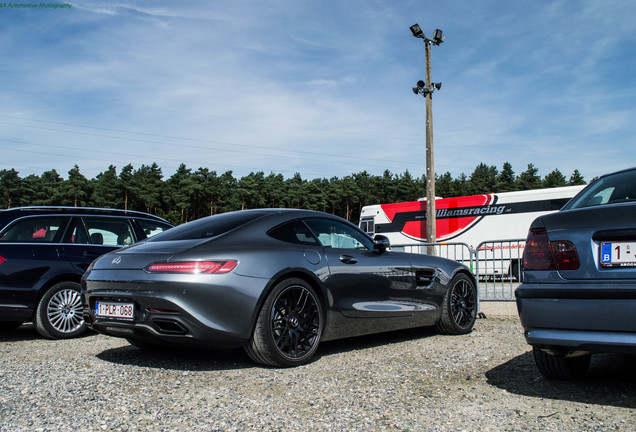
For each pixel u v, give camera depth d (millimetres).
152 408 3107
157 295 3895
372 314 4922
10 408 3113
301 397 3332
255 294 4023
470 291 6023
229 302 3936
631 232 2941
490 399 3260
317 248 4684
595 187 3789
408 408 3094
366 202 107938
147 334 4023
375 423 2834
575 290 3051
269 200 107125
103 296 4230
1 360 4586
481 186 104625
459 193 104875
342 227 5129
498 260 8250
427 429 2732
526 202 18500
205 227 4551
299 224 4727
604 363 4234
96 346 5332
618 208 3018
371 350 4910
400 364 4285
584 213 3143
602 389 3420
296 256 4414
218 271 3947
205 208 104250
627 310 2869
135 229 6953
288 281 4238
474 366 4180
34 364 4371
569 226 3193
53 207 6320
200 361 4430
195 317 3840
